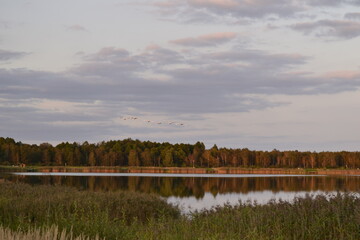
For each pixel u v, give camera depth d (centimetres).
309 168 17238
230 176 9888
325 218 1441
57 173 9944
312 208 1541
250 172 13788
